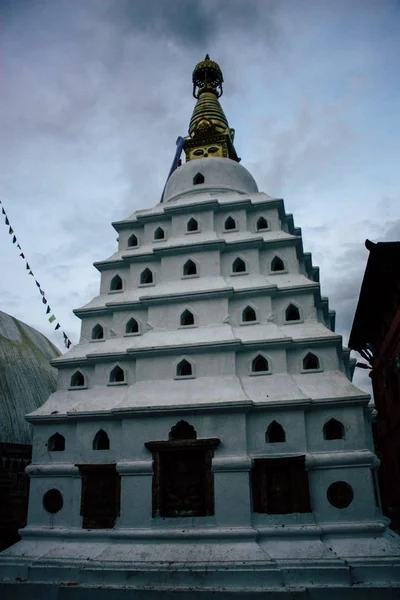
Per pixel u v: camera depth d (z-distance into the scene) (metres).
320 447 16.77
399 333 31.39
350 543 15.38
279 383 18.06
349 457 16.27
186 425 17.44
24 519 31.08
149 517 16.47
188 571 14.47
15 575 16.30
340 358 20.39
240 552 14.95
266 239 22.31
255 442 17.00
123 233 24.91
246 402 16.84
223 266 22.00
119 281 23.58
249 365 18.73
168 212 23.81
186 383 18.50
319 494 16.23
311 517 15.77
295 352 18.91
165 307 20.81
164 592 14.09
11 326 44.47
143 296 20.86
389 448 37.75
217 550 15.16
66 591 14.71
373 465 16.64
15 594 15.48
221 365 18.59
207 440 16.67
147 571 14.67
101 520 17.05
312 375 18.41
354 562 14.70
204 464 16.67
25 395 37.97
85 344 21.66
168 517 16.33
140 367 19.23
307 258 24.62
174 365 18.92
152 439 17.38
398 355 32.28
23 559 16.64
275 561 14.64
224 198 24.50
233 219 23.45
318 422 17.09
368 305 34.97
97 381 19.98
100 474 17.66
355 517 15.76
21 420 35.94
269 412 17.25
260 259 22.09
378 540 15.30
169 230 24.02
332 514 15.92
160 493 16.64
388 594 13.65
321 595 13.80
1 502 26.05
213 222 23.25
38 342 46.59
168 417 17.52
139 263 23.06
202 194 25.41
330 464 16.36
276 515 16.02
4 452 32.53
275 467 16.61
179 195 26.30
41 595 15.28
